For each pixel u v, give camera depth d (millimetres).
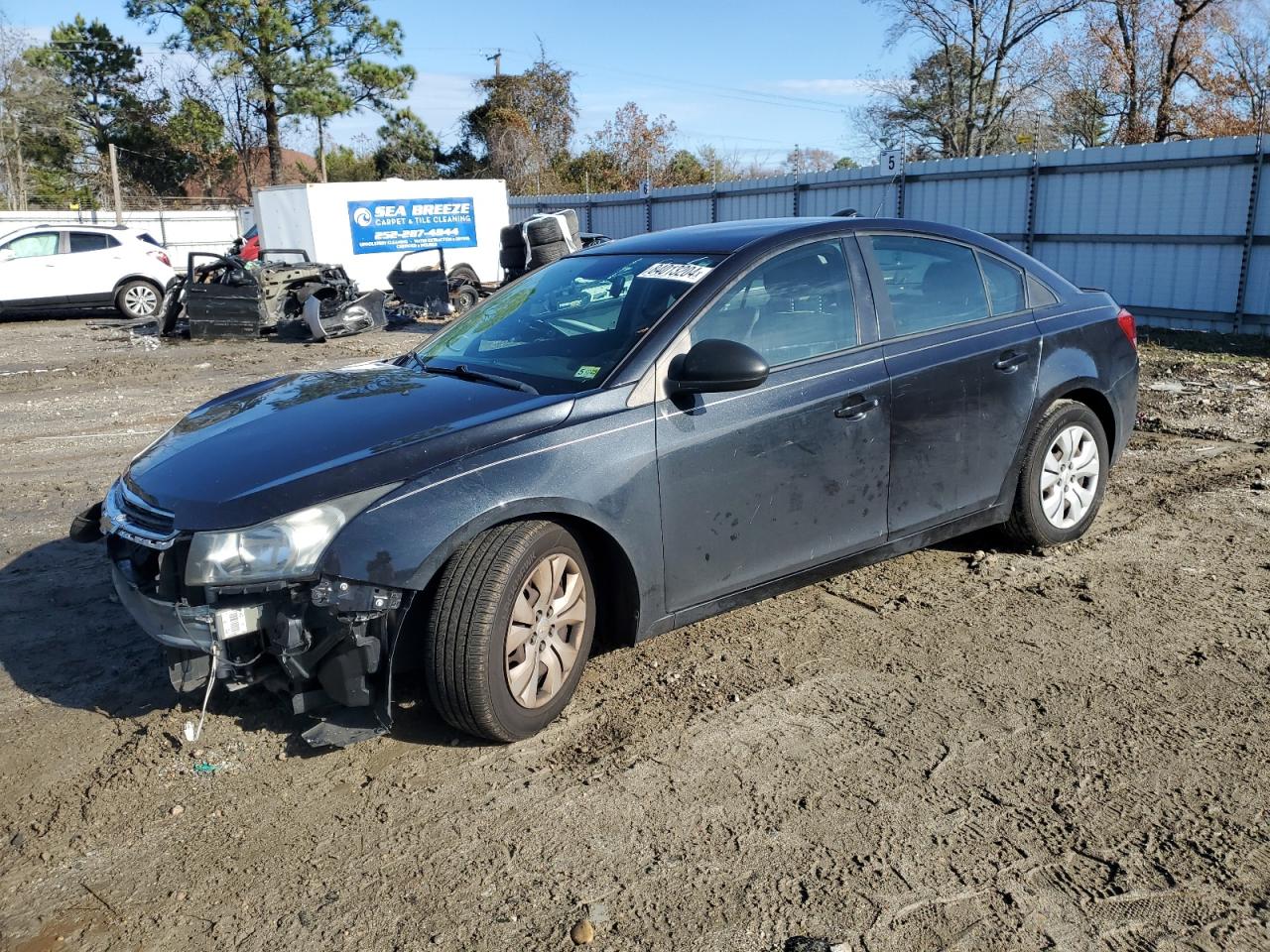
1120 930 2492
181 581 3137
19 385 11633
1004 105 33125
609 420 3484
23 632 4449
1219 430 7762
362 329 16188
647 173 44188
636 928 2553
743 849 2848
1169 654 3953
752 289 3955
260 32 38812
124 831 3023
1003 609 4430
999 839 2859
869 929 2518
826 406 3957
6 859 2914
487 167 45625
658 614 3670
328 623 3076
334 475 3133
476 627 3178
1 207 47094
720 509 3742
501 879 2760
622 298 4039
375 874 2799
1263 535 5297
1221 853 2770
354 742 3158
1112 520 5594
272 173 41625
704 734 3465
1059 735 3395
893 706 3617
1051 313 4902
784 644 4156
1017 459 4742
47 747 3502
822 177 18500
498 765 3312
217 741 3502
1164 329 13992
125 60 49094
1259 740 3326
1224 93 30984
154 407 10094
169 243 33969
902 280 4422
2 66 47188
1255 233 12977
